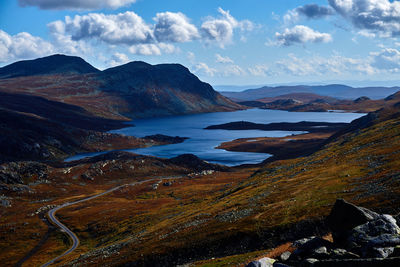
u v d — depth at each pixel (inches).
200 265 1813.5
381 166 2613.2
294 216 2058.3
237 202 3208.7
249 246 1999.3
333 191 2335.1
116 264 2593.5
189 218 3378.4
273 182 3816.4
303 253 954.7
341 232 978.1
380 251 770.2
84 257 3622.0
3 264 4591.5
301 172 3838.6
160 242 2709.2
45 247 5152.6
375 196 1847.9
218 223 2583.7
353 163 3191.4
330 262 780.0
